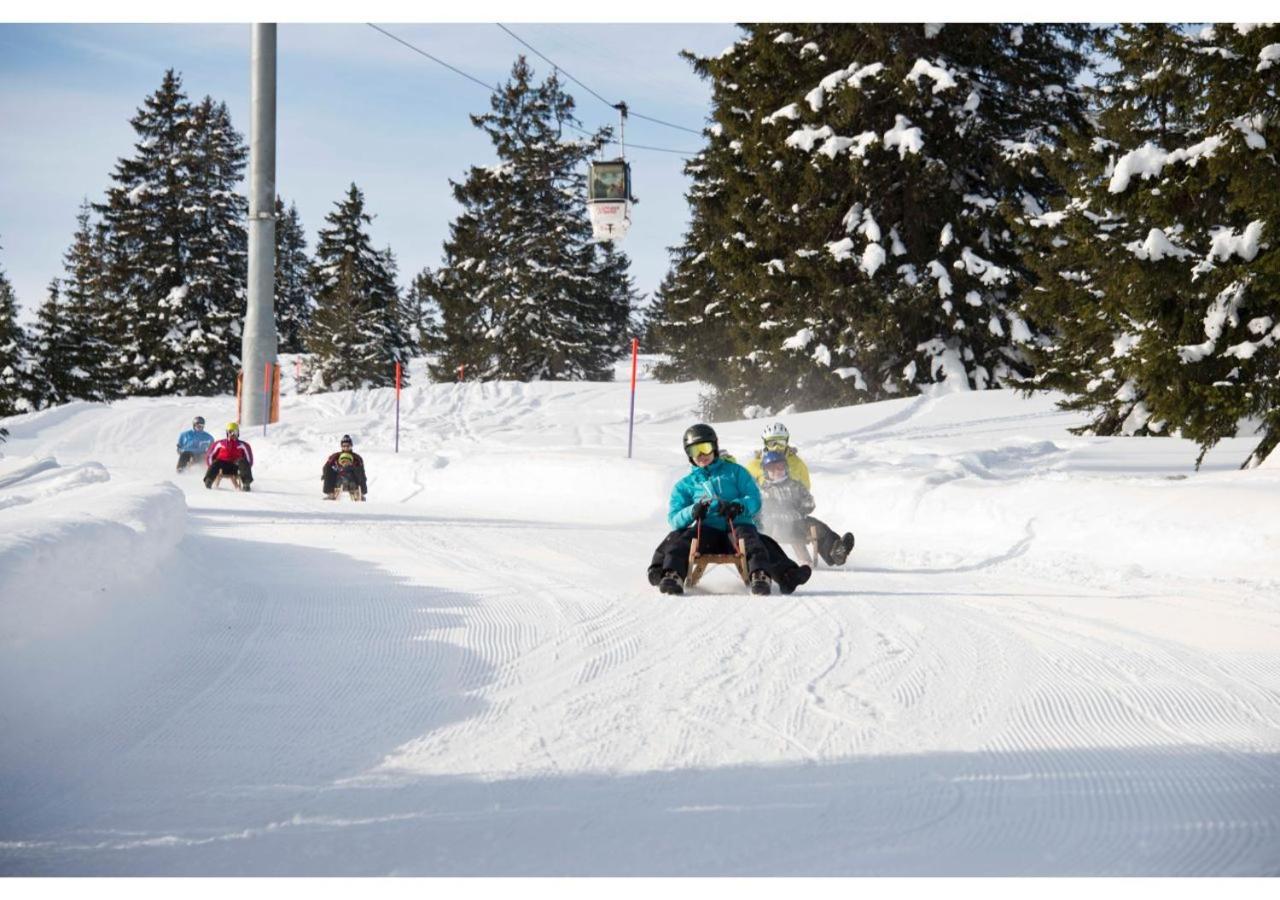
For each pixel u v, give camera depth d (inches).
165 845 140.3
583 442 1272.1
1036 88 1423.5
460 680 229.6
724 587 365.4
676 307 2068.2
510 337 2618.1
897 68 1360.7
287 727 193.6
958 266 1363.2
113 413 1777.8
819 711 206.2
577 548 470.0
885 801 157.0
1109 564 398.6
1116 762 175.6
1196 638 274.5
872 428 1110.4
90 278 3351.4
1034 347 1026.1
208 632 266.7
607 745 184.1
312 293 3189.0
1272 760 176.9
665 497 698.8
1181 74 528.7
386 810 153.1
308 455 1235.2
